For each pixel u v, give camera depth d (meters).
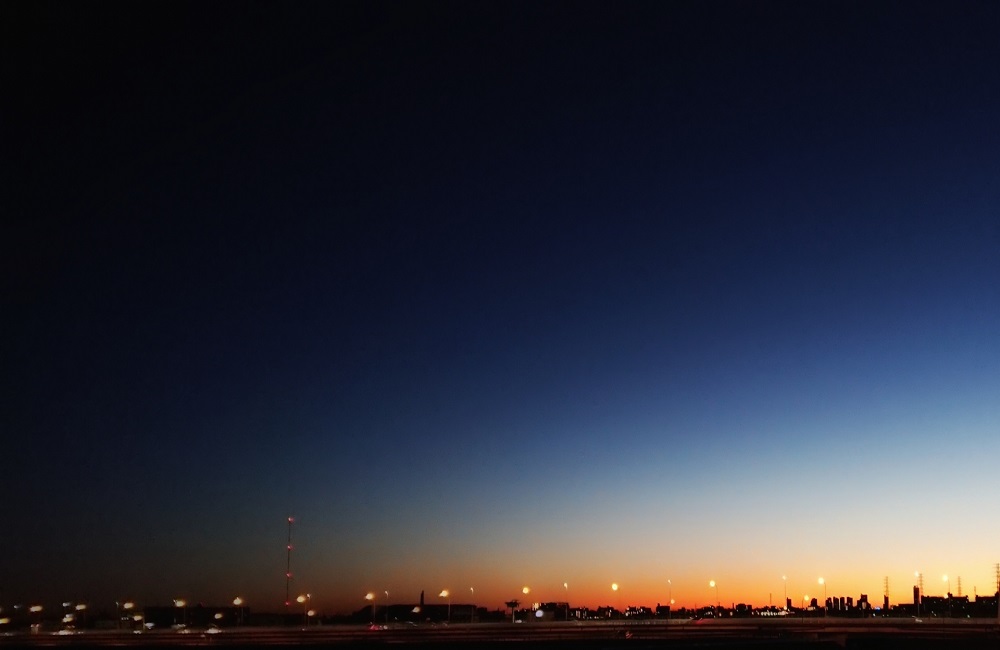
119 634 151.75
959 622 152.50
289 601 180.25
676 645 117.56
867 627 152.75
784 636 141.50
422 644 136.12
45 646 149.62
